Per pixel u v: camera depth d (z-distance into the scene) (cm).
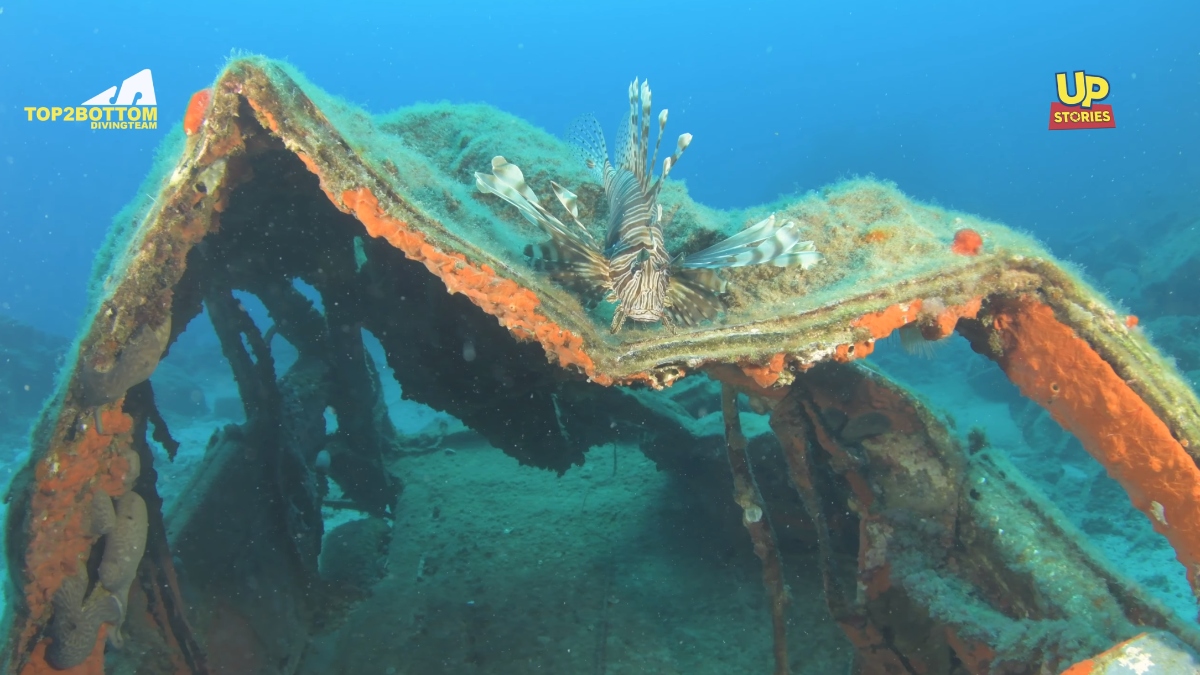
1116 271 1836
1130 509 900
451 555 655
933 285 291
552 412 595
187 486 503
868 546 396
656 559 645
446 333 493
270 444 548
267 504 539
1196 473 273
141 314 287
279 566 537
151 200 320
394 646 538
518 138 532
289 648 512
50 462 286
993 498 376
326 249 478
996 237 305
